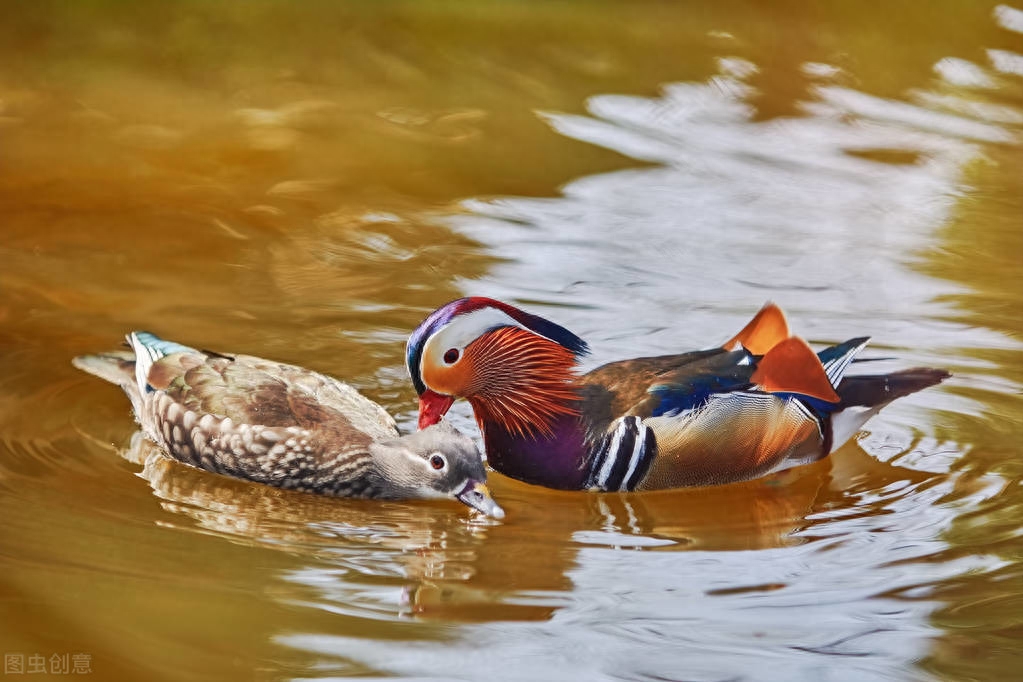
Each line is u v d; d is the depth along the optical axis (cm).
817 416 1091
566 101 1986
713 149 1811
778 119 1923
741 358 1077
